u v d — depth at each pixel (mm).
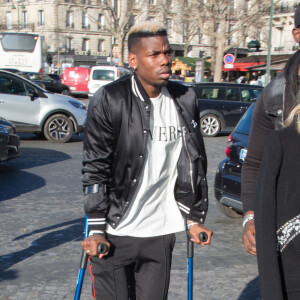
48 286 3777
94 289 2373
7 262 4281
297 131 1746
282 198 1754
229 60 23281
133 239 2307
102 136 2238
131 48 2252
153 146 2279
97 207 2244
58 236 5020
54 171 8492
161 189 2354
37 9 61781
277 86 2191
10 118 11688
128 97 2238
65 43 61875
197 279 3961
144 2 48500
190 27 48719
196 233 2383
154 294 2369
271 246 1717
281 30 43562
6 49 29719
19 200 6473
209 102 13844
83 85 31328
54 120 12031
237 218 5812
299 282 1729
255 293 3719
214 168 9094
